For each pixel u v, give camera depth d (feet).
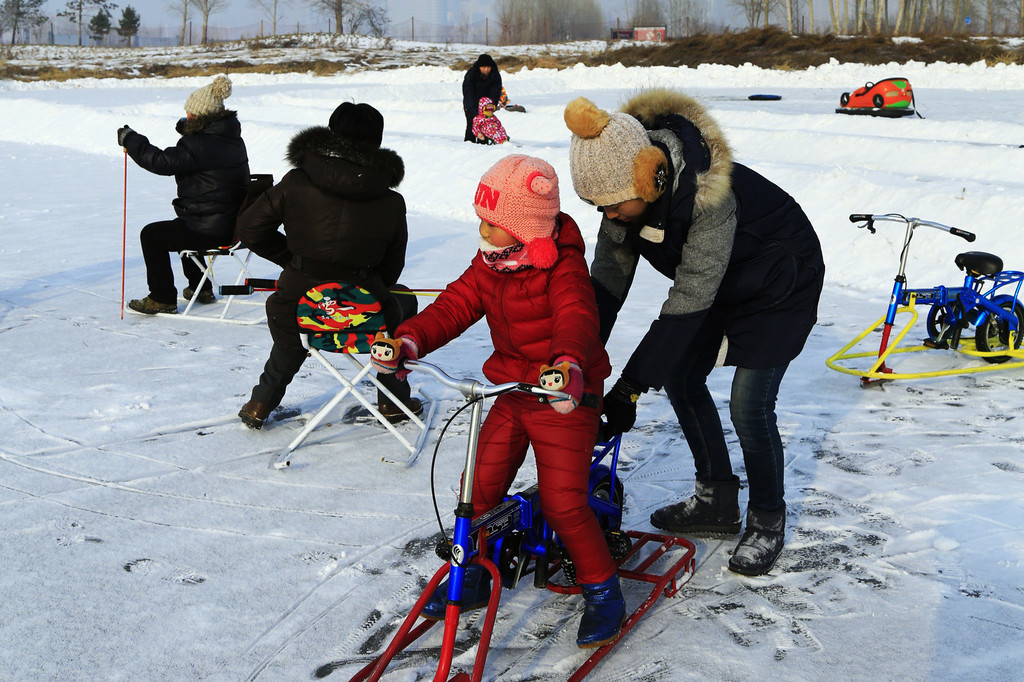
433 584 8.61
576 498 8.96
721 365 10.71
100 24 282.97
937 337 20.01
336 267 14.58
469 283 9.34
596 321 8.60
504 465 9.29
